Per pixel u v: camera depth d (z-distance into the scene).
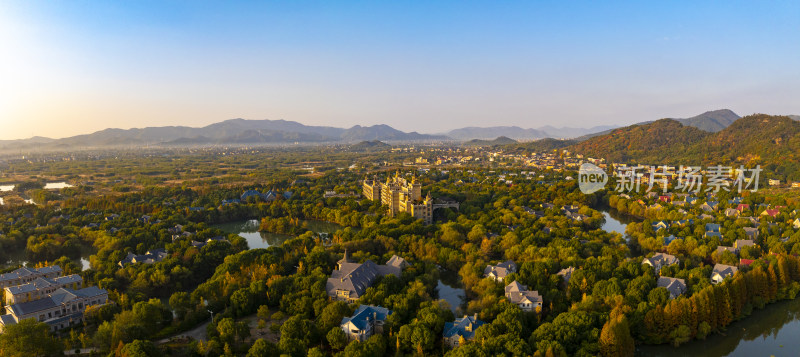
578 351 190.00
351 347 186.00
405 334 198.00
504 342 186.88
